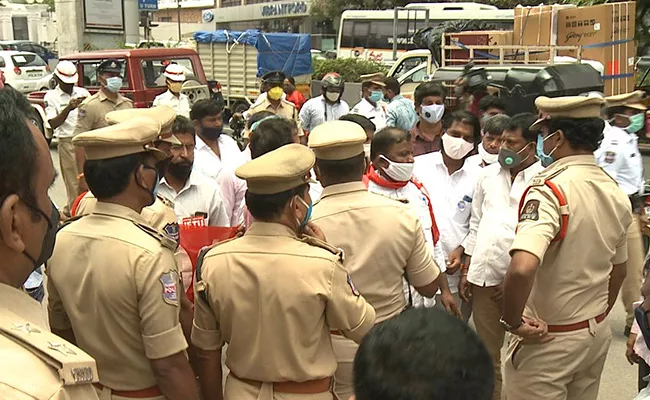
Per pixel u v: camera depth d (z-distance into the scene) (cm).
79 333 223
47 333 123
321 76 2111
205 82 1301
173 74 965
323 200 272
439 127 505
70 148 792
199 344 237
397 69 1507
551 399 270
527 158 344
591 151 269
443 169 398
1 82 361
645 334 236
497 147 380
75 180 800
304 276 218
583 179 262
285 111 830
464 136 384
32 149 130
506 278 254
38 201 132
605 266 268
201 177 371
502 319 261
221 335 234
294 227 232
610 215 264
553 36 1176
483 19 1697
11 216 127
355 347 261
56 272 225
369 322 231
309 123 842
